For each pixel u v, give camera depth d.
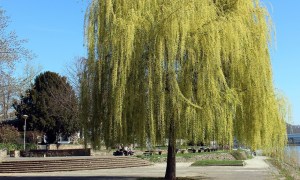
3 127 54.75
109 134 18.12
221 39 16.92
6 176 29.12
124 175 28.73
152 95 16.58
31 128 61.78
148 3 17.69
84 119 19.06
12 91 27.52
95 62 18.33
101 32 18.09
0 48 25.19
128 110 17.34
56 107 61.19
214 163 39.78
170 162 20.36
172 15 16.55
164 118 16.84
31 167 33.12
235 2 18.64
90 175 29.17
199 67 16.69
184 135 16.89
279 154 19.91
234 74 17.72
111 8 17.75
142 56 17.19
